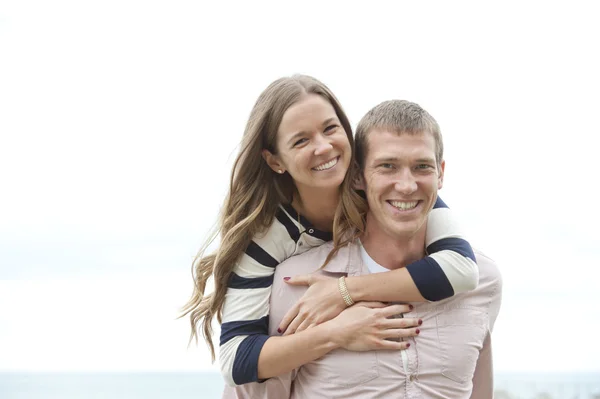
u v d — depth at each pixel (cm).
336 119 182
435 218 186
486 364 191
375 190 174
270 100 187
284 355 173
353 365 173
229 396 198
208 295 205
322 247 194
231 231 189
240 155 193
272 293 190
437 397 175
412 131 171
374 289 175
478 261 189
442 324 178
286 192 197
